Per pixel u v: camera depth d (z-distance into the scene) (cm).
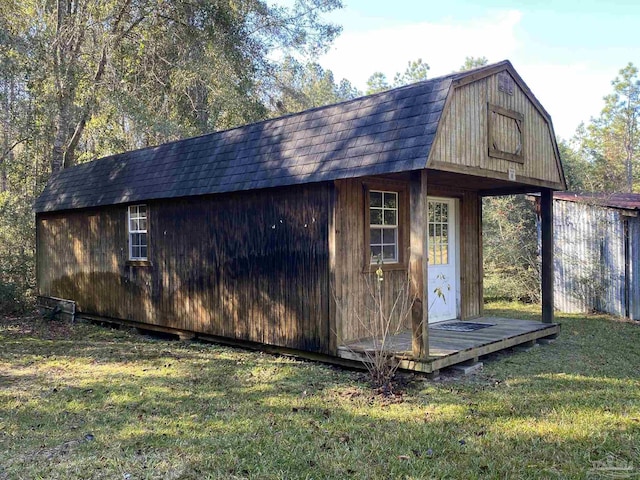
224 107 1747
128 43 1572
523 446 387
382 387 537
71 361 709
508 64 677
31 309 1234
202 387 561
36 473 352
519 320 861
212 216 799
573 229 1179
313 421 447
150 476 345
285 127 720
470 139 596
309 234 662
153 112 1537
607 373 600
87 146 1838
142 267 935
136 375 623
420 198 549
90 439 413
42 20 1420
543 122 771
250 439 407
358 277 665
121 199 927
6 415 477
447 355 575
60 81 1334
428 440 402
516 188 859
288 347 692
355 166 576
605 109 2889
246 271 747
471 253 898
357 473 347
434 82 576
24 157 1412
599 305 1130
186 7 1579
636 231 1047
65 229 1138
